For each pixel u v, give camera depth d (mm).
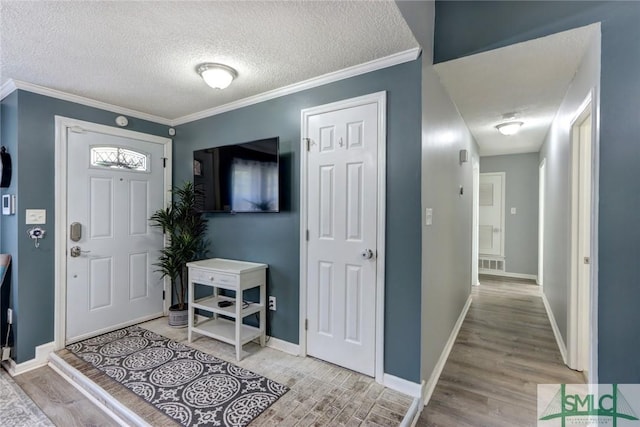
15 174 2496
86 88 2619
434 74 2281
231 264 2814
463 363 2588
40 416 1911
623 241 1580
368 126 2230
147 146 3352
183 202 3281
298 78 2447
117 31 1782
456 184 3146
